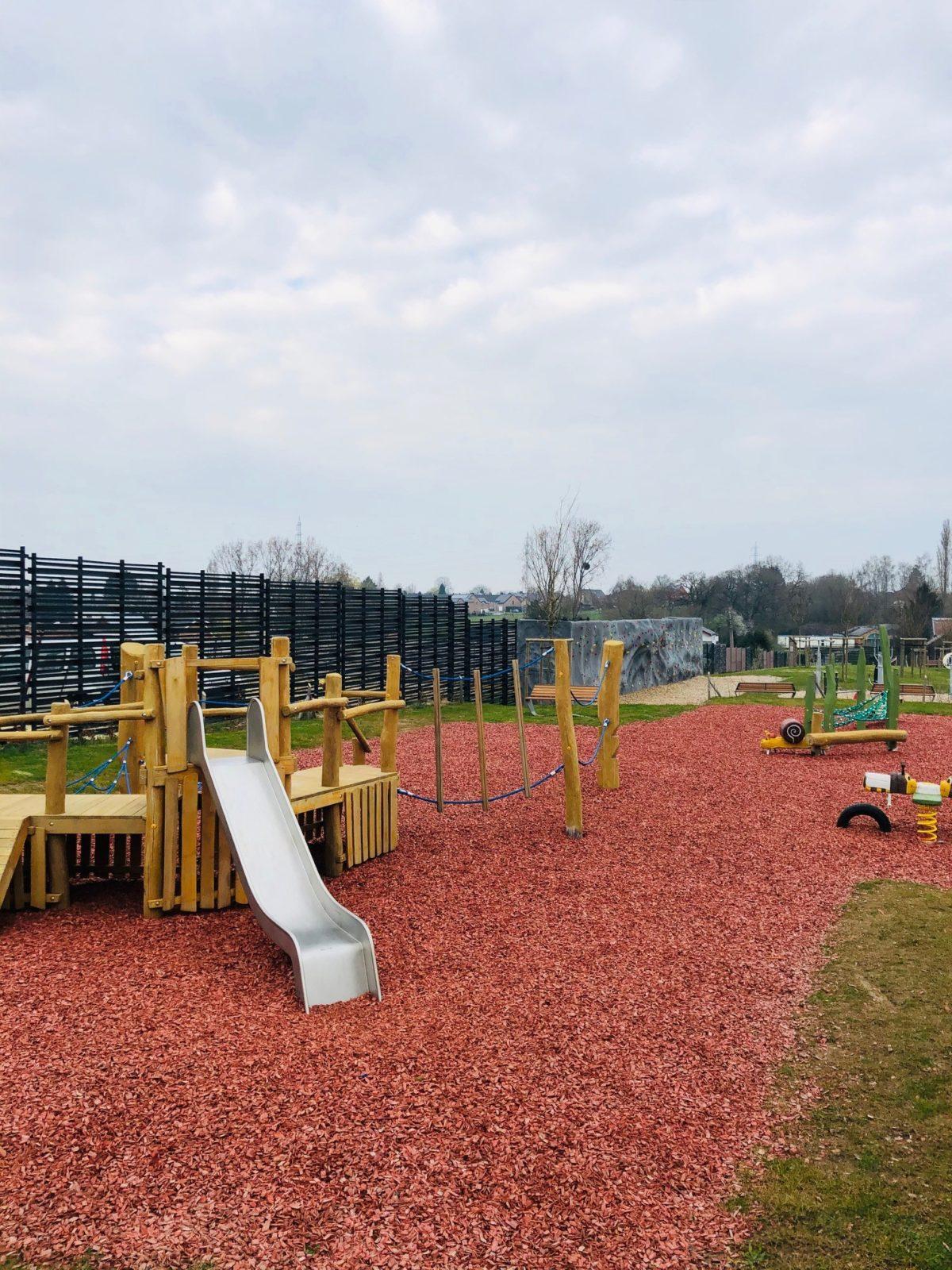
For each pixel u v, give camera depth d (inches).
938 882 305.3
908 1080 173.9
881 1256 126.5
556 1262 123.9
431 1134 150.5
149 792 257.8
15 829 255.1
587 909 273.4
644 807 413.7
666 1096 166.7
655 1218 133.5
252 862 237.1
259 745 268.4
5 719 264.5
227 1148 144.9
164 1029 186.9
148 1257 122.3
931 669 1617.9
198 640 633.6
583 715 815.7
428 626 891.4
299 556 2116.1
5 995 203.2
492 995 210.1
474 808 410.3
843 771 527.5
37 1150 143.5
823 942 248.2
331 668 759.7
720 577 2849.4
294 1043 182.5
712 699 1011.3
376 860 324.5
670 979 221.3
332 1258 122.9
